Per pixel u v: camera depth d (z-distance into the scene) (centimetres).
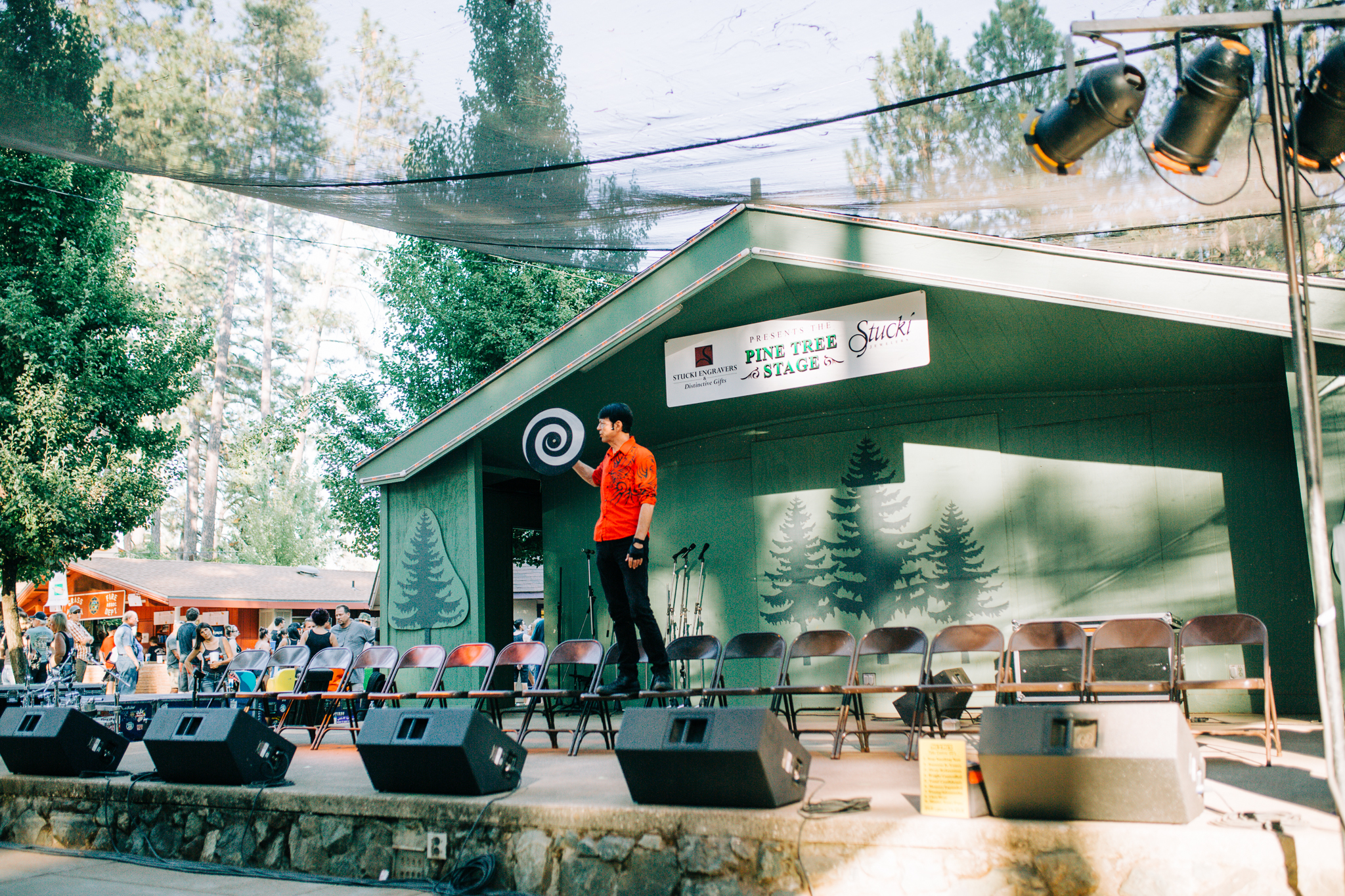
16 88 461
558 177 548
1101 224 639
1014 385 760
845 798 395
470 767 432
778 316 737
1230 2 424
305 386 3788
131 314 1456
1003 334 688
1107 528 730
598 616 940
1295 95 356
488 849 421
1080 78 450
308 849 470
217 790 502
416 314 1468
